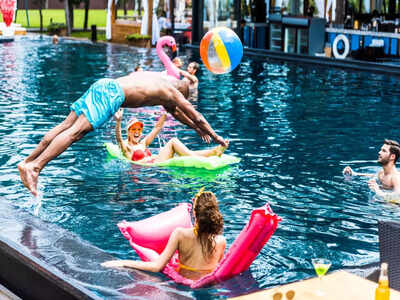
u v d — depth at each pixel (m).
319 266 3.86
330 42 23.92
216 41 8.38
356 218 6.68
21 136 10.38
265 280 5.00
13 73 19.09
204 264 5.00
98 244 5.92
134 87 7.25
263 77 18.73
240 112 12.99
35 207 6.95
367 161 9.12
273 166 8.82
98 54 25.94
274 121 12.09
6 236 5.37
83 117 6.96
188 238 4.94
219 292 4.71
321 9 24.25
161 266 4.88
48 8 76.06
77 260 4.90
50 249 5.11
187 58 24.28
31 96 14.75
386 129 11.36
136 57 24.66
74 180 8.03
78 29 43.12
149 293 4.39
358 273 4.89
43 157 6.92
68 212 6.80
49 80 17.64
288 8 26.02
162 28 31.02
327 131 11.19
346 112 13.05
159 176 8.26
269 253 5.67
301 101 14.43
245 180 8.10
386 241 4.63
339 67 20.94
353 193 7.56
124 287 4.46
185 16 29.70
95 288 4.41
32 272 4.73
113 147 9.57
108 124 11.84
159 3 30.22
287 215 6.77
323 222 6.56
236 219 6.61
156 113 13.06
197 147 10.07
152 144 10.27
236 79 18.31
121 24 33.28
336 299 3.57
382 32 21.41
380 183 7.84
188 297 4.34
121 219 6.62
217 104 13.93
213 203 4.95
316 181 8.07
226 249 5.73
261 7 27.14
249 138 10.60
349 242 6.00
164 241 5.41
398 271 4.55
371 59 21.31
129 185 7.84
